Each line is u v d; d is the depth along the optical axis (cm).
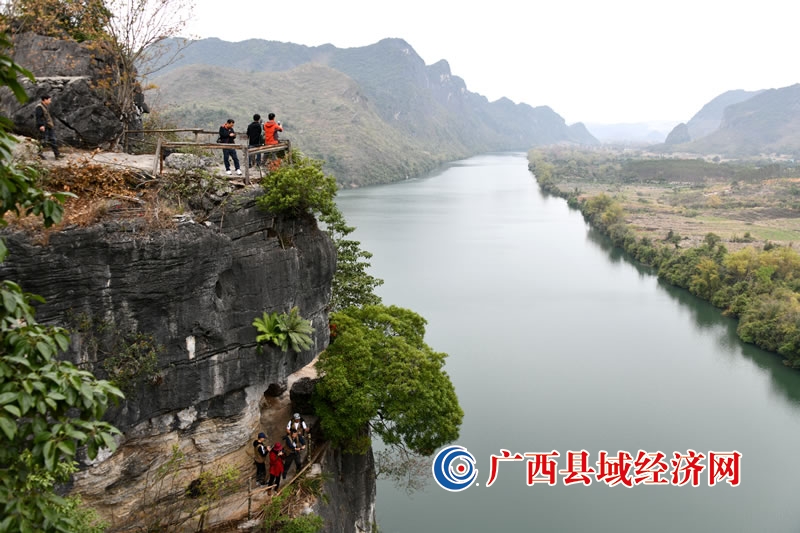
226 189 2038
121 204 1827
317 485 2255
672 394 5997
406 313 2988
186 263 1822
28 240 1547
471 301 8712
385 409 2531
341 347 2586
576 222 15888
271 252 2120
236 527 2005
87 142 2427
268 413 2598
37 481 1159
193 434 2019
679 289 9862
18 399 876
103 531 1638
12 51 2523
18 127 2316
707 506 4316
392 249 11825
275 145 2281
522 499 4288
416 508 4159
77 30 2702
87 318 1678
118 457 1823
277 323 2111
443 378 2755
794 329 6912
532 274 10438
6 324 970
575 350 7025
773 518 4203
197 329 1903
